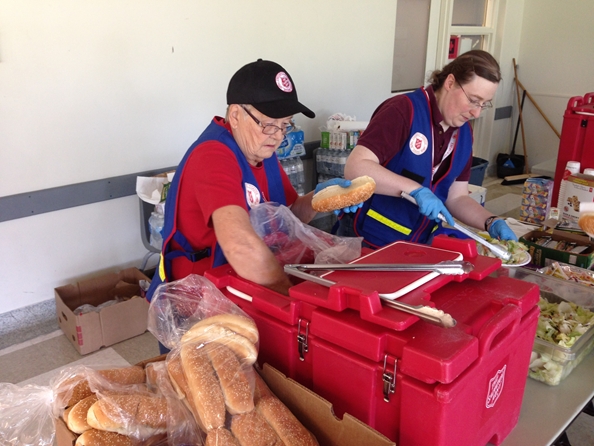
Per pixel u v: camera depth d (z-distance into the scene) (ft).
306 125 12.67
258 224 4.31
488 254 5.13
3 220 8.18
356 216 6.18
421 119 5.67
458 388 2.49
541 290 4.80
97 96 8.79
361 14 13.09
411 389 2.56
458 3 17.13
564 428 3.47
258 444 2.61
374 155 5.49
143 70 9.25
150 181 9.04
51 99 8.29
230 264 3.73
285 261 4.09
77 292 9.08
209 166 4.05
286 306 3.18
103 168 9.18
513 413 3.35
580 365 4.18
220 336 2.97
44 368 7.95
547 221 6.65
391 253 3.52
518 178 18.98
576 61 18.42
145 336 8.83
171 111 9.85
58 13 8.04
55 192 8.60
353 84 13.55
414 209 6.00
